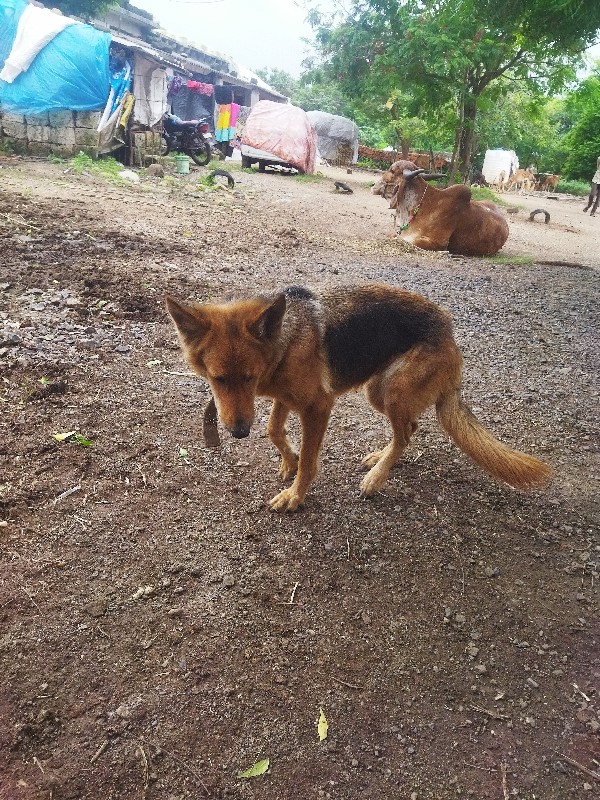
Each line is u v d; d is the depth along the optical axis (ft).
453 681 5.67
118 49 37.24
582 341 15.15
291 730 5.06
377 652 5.90
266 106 48.93
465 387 12.02
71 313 12.51
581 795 4.79
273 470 8.63
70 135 34.45
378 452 9.11
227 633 5.90
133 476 8.04
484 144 83.20
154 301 13.70
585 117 95.30
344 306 7.66
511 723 5.32
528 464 7.64
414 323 7.91
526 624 6.40
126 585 6.30
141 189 29.27
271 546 7.13
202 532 7.19
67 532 6.89
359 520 7.79
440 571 7.04
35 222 18.69
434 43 39.58
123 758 4.73
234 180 38.88
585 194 88.53
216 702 5.22
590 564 7.32
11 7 31.27
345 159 74.18
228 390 6.61
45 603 5.96
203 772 4.69
